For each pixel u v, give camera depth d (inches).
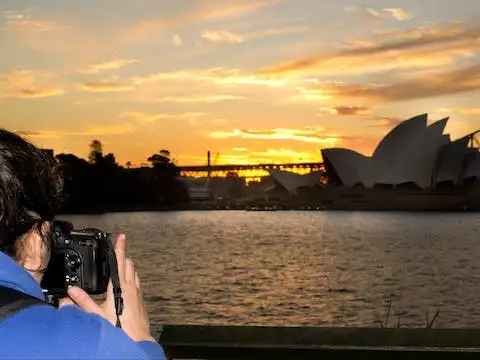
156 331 76.8
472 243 2385.6
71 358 27.8
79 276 36.1
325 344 72.9
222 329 76.0
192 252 2106.3
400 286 1362.0
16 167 30.4
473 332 72.7
